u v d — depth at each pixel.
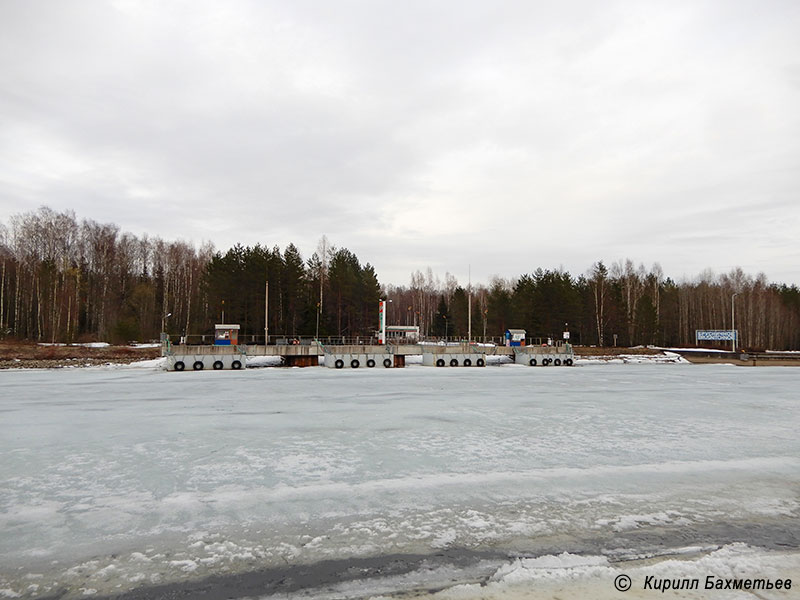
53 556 7.20
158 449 14.09
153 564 6.89
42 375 41.12
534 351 60.28
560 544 7.51
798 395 28.72
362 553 7.21
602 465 12.36
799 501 9.63
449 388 31.59
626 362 64.94
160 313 76.44
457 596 5.81
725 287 97.56
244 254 67.69
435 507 9.27
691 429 17.36
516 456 13.29
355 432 16.64
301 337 65.19
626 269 98.81
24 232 73.44
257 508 9.23
